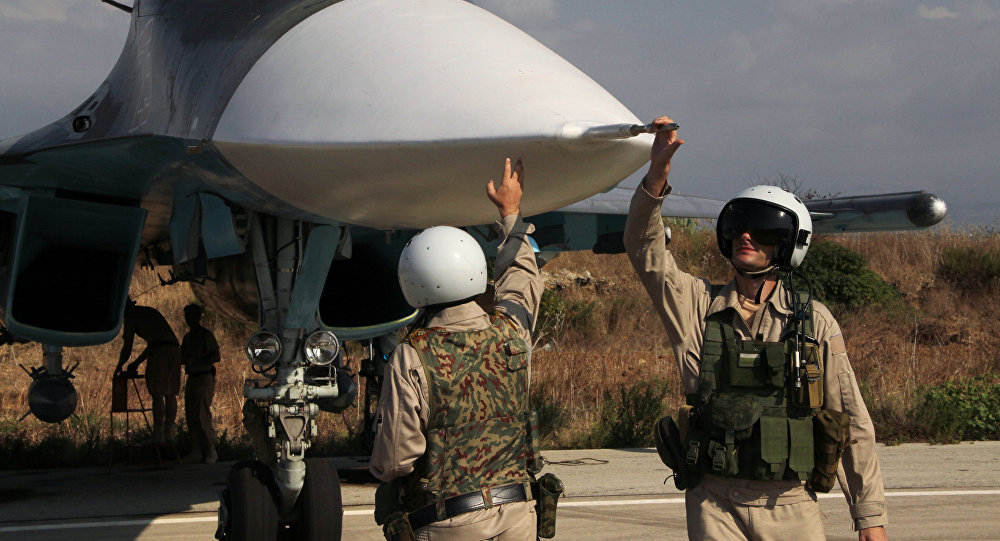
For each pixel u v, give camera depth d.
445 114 4.03
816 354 3.18
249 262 6.18
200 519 6.84
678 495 7.74
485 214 4.62
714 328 3.31
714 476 3.26
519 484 3.08
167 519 6.84
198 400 9.54
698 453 3.21
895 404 11.44
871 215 9.55
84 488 8.10
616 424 10.98
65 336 5.91
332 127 4.32
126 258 6.29
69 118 6.85
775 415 3.18
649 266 3.38
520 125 3.77
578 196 4.28
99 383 14.06
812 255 22.02
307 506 5.18
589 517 6.91
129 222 6.16
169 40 5.69
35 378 8.29
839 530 6.64
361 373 8.43
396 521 3.01
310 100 4.49
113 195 6.34
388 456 2.99
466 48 4.32
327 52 4.64
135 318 9.66
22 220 5.83
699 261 25.97
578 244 9.91
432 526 3.01
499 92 3.98
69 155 5.57
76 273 6.29
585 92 4.02
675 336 3.42
